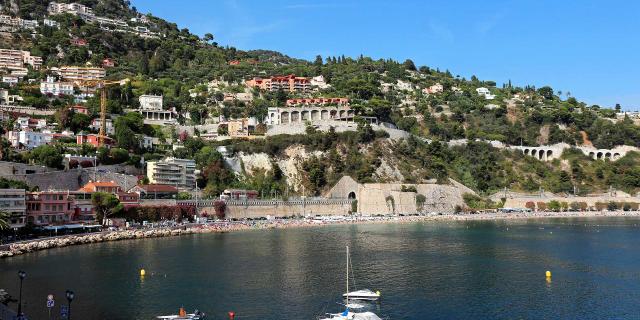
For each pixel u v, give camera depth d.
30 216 186.50
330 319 96.50
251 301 111.25
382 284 127.31
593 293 119.44
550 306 109.19
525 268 146.50
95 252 163.88
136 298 112.12
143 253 163.88
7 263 142.75
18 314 89.38
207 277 131.88
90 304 107.12
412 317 102.00
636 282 130.25
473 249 179.75
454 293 119.19
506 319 101.00
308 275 135.38
